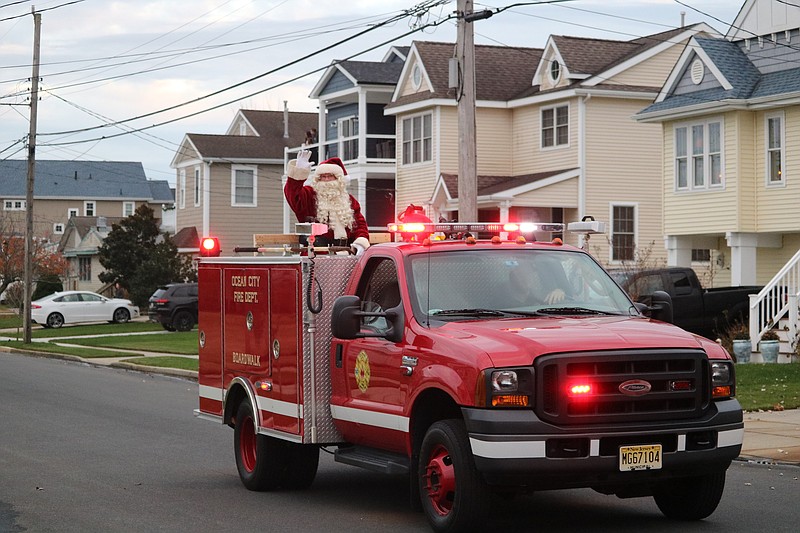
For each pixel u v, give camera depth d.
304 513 14.05
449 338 11.91
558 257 13.71
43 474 17.52
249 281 15.42
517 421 11.00
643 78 54.09
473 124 30.11
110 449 20.33
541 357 11.14
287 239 16.25
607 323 12.22
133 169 138.25
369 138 65.38
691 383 11.55
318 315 14.02
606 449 11.16
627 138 54.22
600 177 53.66
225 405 16.34
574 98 53.38
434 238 14.10
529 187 52.41
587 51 54.50
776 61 43.09
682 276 36.47
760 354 32.09
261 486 15.66
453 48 59.59
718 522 12.91
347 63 64.00
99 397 30.42
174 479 16.97
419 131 58.66
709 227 44.09
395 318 12.80
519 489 11.57
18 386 33.84
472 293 13.02
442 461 11.81
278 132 85.75
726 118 43.25
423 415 12.40
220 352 16.50
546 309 12.95
